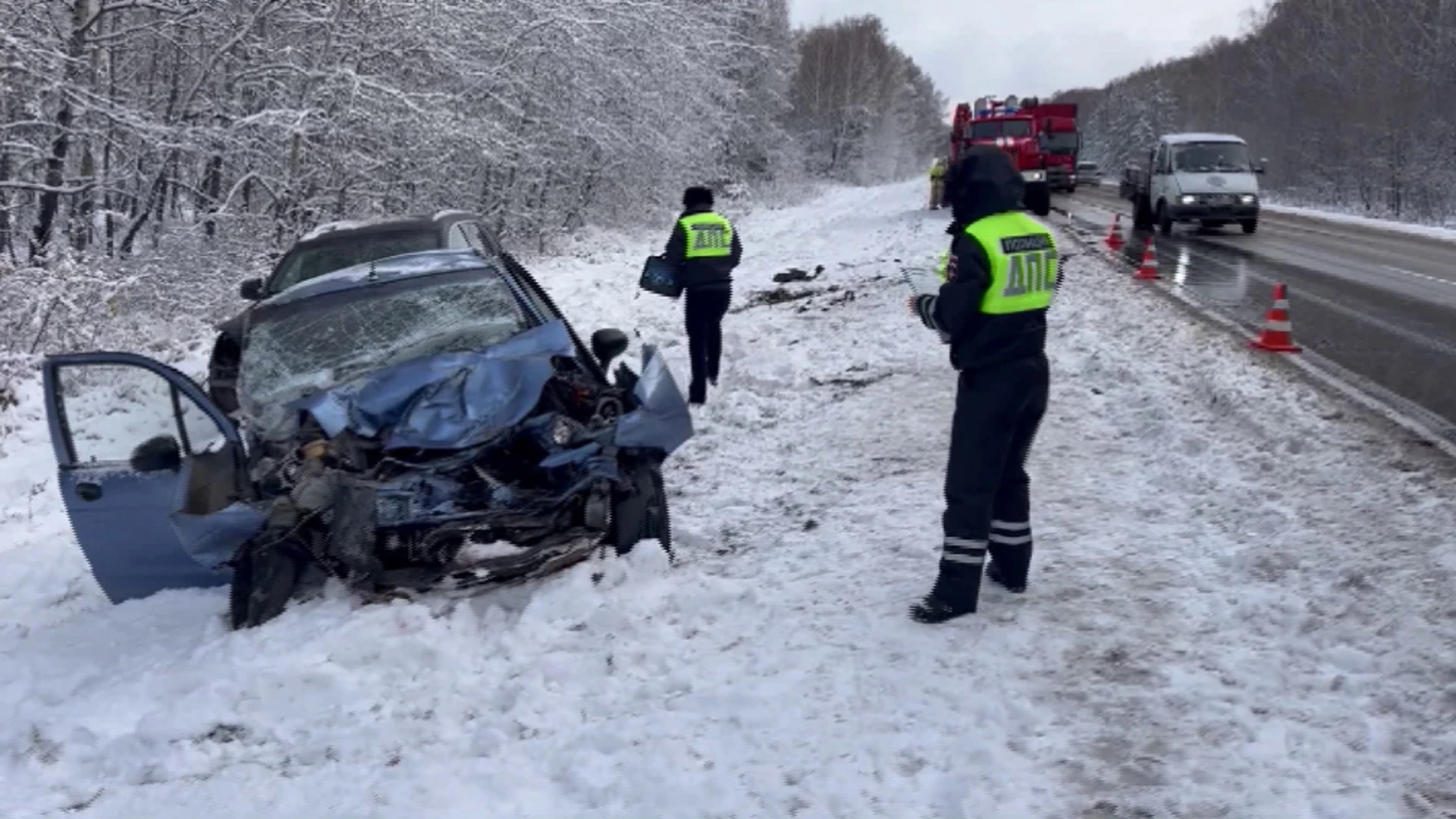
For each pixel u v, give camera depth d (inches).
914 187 2498.8
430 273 285.6
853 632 202.8
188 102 689.6
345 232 401.4
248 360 265.7
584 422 254.7
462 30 815.1
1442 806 142.4
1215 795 147.6
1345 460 283.7
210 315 644.1
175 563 244.1
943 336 201.6
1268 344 439.8
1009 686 178.9
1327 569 215.5
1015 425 207.3
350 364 259.6
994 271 196.2
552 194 1087.0
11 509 347.3
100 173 676.1
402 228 400.8
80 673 216.2
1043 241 202.1
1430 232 1059.3
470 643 208.7
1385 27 2022.6
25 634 246.2
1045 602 211.9
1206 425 325.1
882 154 3627.0
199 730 182.4
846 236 1194.6
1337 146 2060.8
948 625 203.2
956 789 151.2
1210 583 216.7
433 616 217.6
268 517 218.1
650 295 737.6
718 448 362.6
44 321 484.7
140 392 242.4
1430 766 151.4
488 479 229.9
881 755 161.2
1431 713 163.8
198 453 236.7
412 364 244.1
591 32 883.4
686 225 406.6
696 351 411.5
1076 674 182.7
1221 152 1026.1
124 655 222.5
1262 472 280.2
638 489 242.1
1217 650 189.0
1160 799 147.7
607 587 226.1
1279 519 244.5
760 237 1315.2
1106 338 467.8
